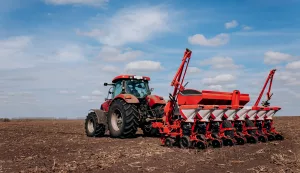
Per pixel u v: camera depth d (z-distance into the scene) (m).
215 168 6.72
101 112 13.25
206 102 9.73
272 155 8.16
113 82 13.59
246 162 7.35
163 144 9.83
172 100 9.85
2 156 8.38
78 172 6.31
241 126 10.80
